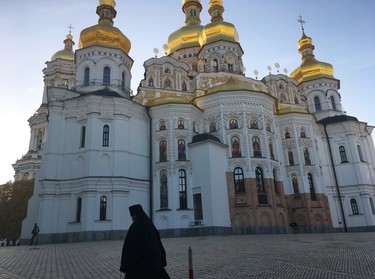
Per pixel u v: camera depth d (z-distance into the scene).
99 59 52.38
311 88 69.88
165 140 47.03
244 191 45.53
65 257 20.05
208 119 49.94
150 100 52.84
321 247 21.81
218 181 44.44
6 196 72.38
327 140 60.72
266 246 23.19
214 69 61.03
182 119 47.91
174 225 42.84
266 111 50.78
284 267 13.72
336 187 57.97
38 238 39.94
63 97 46.84
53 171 42.78
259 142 48.25
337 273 12.16
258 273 12.52
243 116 48.38
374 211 56.38
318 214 51.19
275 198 46.75
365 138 60.72
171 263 15.85
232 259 16.55
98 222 39.81
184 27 73.75
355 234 38.91
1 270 15.04
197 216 43.94
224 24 62.81
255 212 44.31
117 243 31.94
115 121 44.44
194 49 71.31
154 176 45.91
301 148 53.84
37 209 44.81
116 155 43.00
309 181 52.84
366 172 58.16
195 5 78.31
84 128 44.25
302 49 74.31
